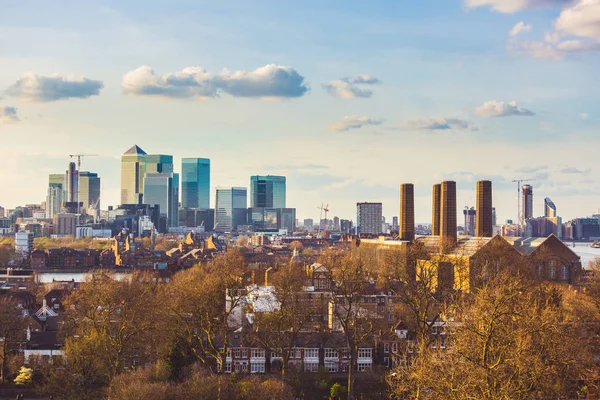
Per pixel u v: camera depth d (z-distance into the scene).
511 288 137.75
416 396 120.12
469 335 122.88
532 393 118.56
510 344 120.12
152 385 171.38
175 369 199.12
